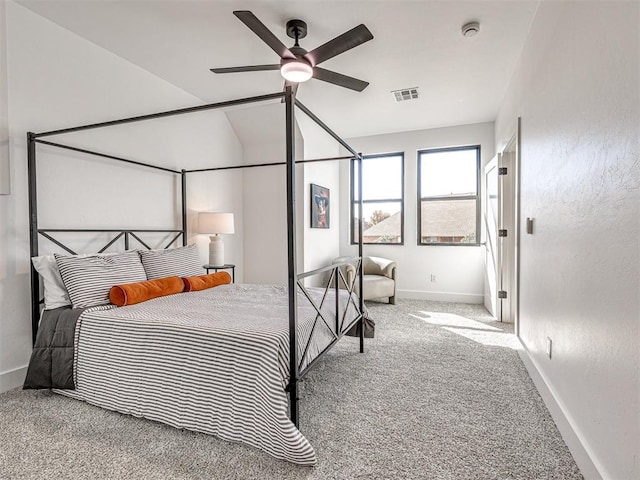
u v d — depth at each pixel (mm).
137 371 1914
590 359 1469
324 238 5250
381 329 3703
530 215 2600
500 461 1573
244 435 1646
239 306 2346
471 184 5047
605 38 1355
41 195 2553
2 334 2318
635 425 1108
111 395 1984
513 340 3316
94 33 2744
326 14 2459
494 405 2082
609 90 1318
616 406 1237
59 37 2646
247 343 1689
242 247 5027
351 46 2240
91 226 2906
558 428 1823
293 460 1527
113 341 1997
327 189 5266
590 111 1497
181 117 3873
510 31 2650
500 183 3945
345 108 4324
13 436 1760
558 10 1950
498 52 2957
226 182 4641
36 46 2502
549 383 2057
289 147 1695
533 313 2486
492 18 2494
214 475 1477
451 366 2691
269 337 1691
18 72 2396
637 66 1122
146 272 2902
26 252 2443
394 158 5469
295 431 1526
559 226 1902
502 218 3951
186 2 2355
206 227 3836
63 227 2697
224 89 3822
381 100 4059
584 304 1542
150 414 1862
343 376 2506
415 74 3379
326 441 1721
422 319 4109
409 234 5316
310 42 2812
